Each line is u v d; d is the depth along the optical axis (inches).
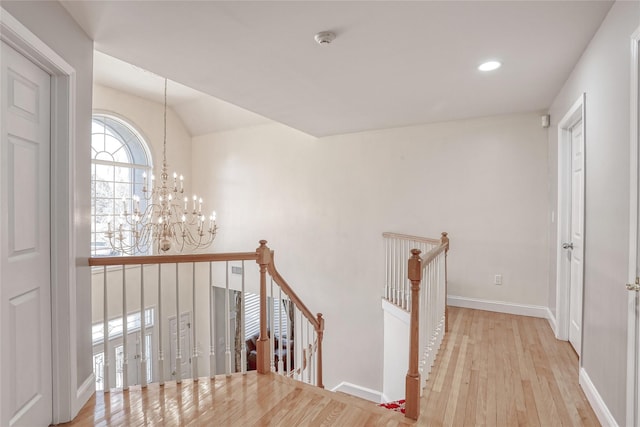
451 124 176.1
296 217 230.4
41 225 74.1
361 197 204.5
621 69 72.3
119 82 211.2
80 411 81.8
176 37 91.3
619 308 72.6
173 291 253.6
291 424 78.4
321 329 150.5
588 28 85.7
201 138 273.0
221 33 89.1
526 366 108.8
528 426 79.0
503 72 113.0
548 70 110.9
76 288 81.3
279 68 110.5
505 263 163.8
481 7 77.2
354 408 85.4
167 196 198.7
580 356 96.5
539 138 156.1
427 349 103.4
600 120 83.7
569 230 128.6
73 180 79.4
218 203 265.9
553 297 143.3
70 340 78.4
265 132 243.4
